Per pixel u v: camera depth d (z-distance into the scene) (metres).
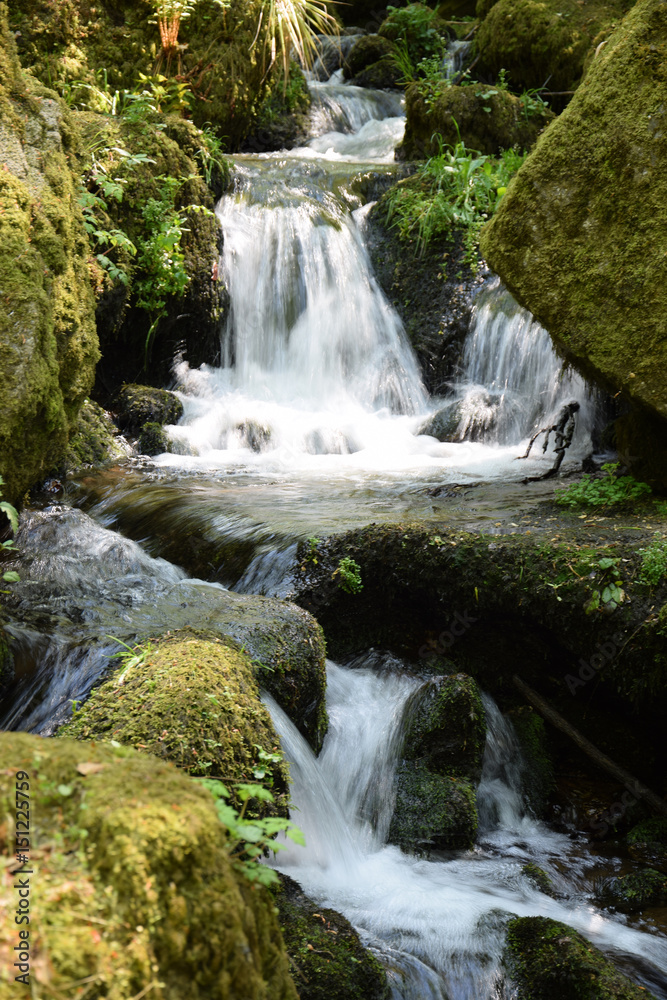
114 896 1.37
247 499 5.52
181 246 7.83
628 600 3.74
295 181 9.47
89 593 4.18
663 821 3.64
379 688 4.14
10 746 1.58
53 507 5.41
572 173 4.58
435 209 8.90
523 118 10.02
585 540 4.09
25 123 5.04
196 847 1.46
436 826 3.44
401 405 8.46
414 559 4.28
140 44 9.45
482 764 3.76
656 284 4.36
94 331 5.63
